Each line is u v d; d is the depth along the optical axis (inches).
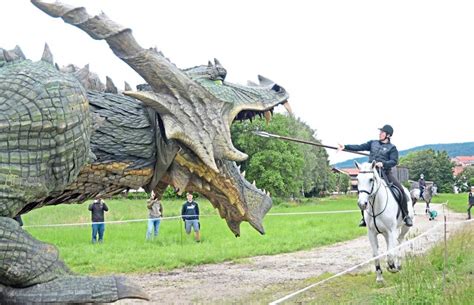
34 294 181.9
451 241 447.2
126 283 189.3
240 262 483.5
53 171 192.1
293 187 1932.8
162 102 218.5
